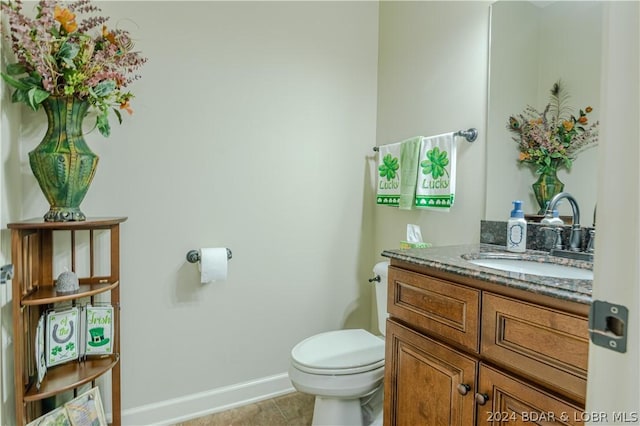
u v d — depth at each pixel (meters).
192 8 1.70
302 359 1.46
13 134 1.29
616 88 0.47
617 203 0.47
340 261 2.16
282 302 1.99
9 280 1.19
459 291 1.02
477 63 1.60
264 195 1.91
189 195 1.73
